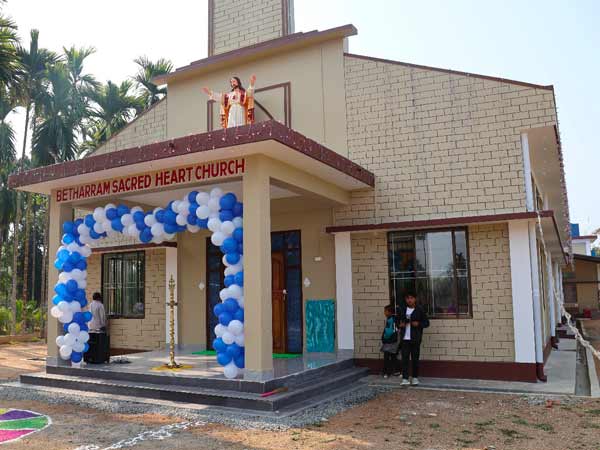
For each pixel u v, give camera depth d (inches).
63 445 255.6
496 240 424.5
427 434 270.1
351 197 475.5
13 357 641.6
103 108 1011.3
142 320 589.0
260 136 320.5
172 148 354.6
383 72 473.4
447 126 447.8
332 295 478.0
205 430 278.7
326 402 342.3
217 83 536.1
